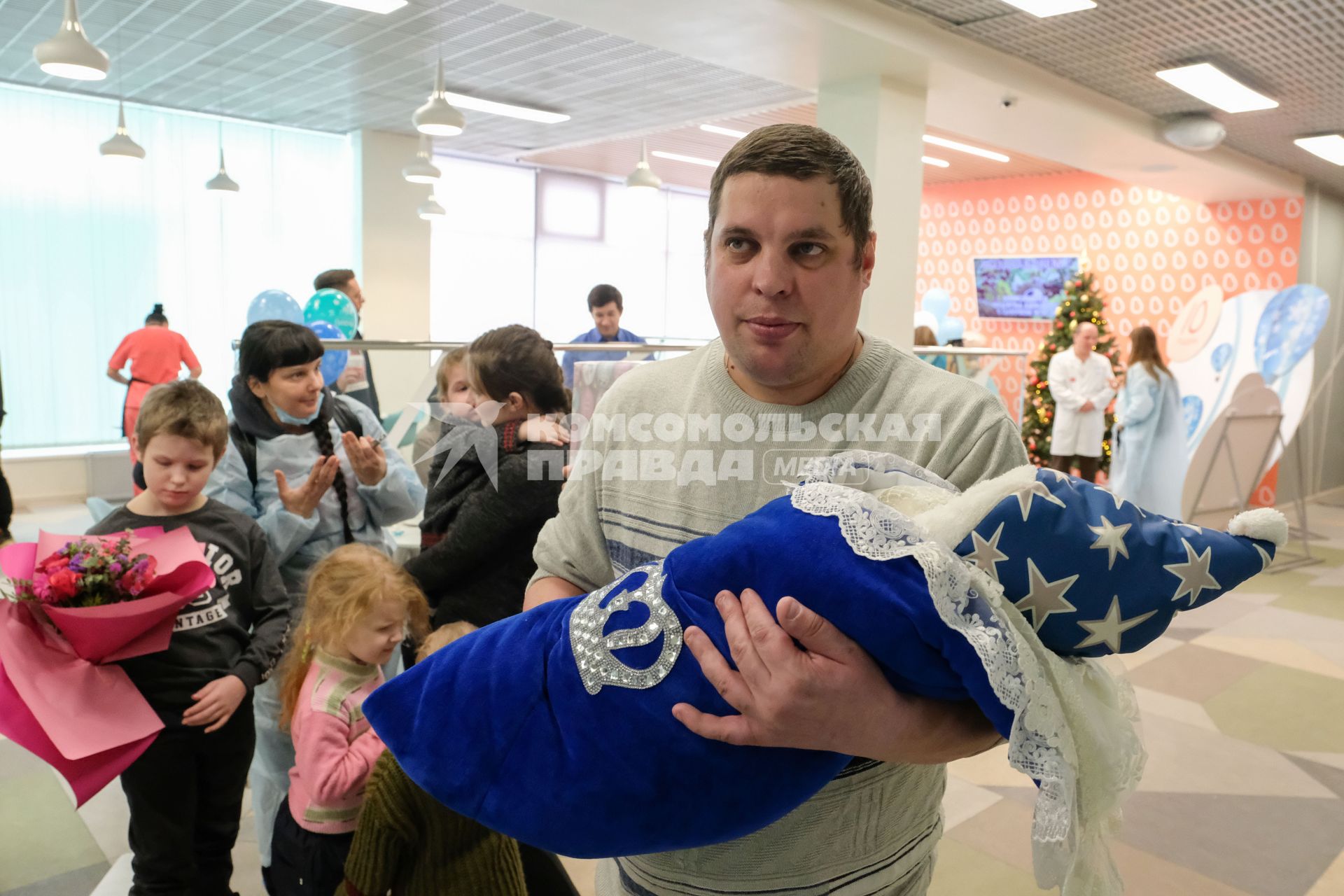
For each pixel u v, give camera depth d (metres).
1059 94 5.21
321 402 2.30
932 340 6.78
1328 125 5.88
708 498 1.05
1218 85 5.09
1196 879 2.48
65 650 1.68
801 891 0.96
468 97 7.07
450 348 2.80
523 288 10.93
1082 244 9.23
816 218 0.88
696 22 4.10
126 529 1.91
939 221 10.31
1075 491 0.75
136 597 1.71
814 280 0.90
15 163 6.99
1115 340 8.96
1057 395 7.43
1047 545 0.71
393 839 1.41
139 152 6.05
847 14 4.07
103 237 7.45
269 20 5.34
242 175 8.21
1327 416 8.91
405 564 2.19
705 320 13.05
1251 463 5.97
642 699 0.74
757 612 0.70
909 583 0.69
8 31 5.61
